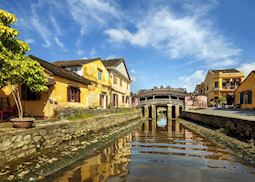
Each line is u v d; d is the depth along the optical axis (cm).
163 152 1070
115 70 2980
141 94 4672
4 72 856
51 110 1471
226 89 4156
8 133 767
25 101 1502
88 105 2138
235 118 1390
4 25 881
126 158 941
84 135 1454
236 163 861
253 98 2475
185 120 3306
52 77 1473
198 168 791
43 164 768
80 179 662
